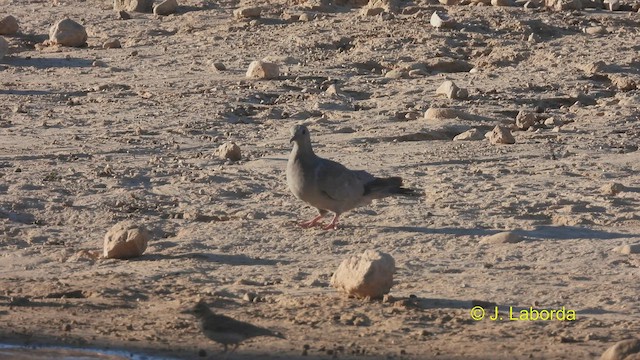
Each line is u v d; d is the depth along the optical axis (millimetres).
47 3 38438
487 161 19641
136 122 22406
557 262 13203
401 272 12734
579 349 9938
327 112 23891
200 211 15703
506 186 17484
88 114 23188
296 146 14289
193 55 30500
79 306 11305
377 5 36469
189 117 23000
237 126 22453
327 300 11484
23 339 10188
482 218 15359
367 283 11414
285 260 13328
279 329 10508
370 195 14578
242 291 11898
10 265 13047
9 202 15773
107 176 17641
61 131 21469
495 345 10062
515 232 14547
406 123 22875
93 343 10055
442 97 25625
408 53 30625
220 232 14492
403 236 14281
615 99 25781
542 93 26453
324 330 10492
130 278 12383
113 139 20750
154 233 14586
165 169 18234
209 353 9758
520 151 20438
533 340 10258
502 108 24859
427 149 20500
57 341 10109
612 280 12375
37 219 15250
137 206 15953
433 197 16672
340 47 31766
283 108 24141
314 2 36688
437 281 12344
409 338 10273
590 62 29062
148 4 37125
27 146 19938
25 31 33938
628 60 29734
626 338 10289
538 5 37625
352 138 21391
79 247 13922
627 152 20797
